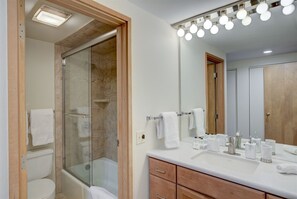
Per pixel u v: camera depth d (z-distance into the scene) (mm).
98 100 2688
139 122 1559
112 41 2082
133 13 1510
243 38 1642
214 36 1818
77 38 2299
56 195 2451
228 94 1762
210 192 1203
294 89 1386
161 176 1510
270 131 1504
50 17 1742
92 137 2629
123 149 1486
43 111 2205
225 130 1782
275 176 1093
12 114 833
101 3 1262
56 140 2473
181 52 2023
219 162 1544
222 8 1555
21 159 877
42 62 2369
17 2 855
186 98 2025
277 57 1464
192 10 1622
